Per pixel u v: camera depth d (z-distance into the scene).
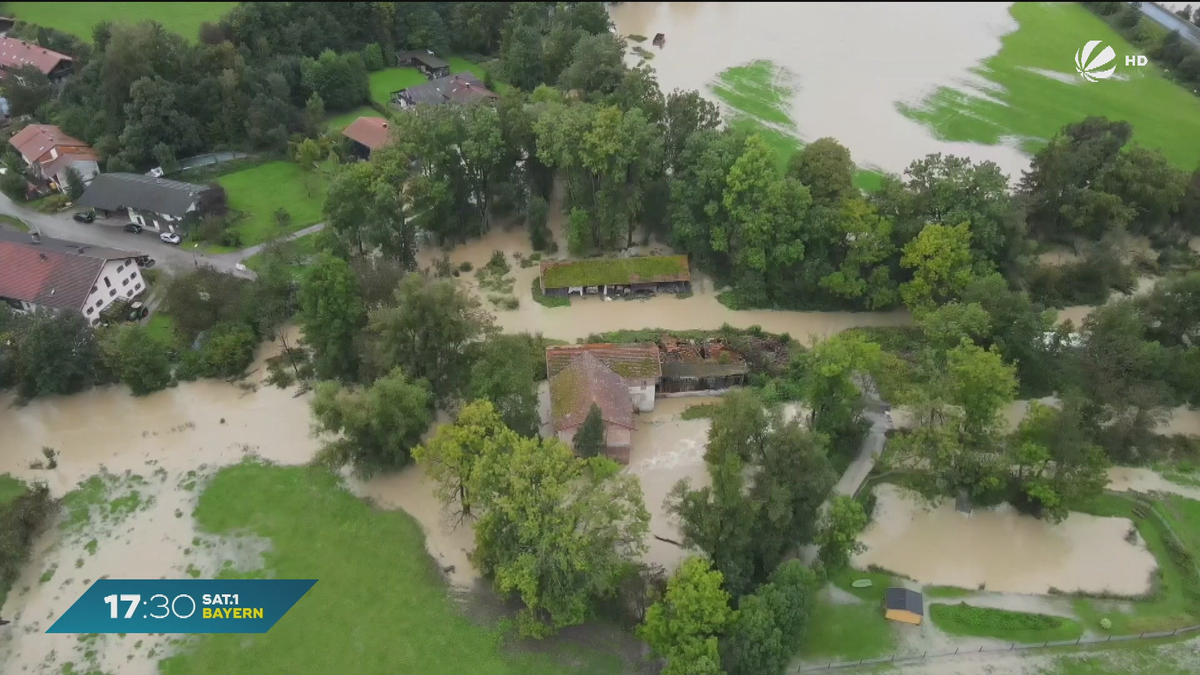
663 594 62.22
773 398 85.25
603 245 110.88
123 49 125.69
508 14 179.38
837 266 99.50
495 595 66.25
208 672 60.22
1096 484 68.31
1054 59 174.88
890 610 63.16
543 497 59.06
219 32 146.25
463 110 109.50
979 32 192.62
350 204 97.75
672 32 194.50
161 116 127.88
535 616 63.78
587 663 60.50
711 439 72.00
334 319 84.00
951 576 67.88
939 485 71.31
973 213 93.00
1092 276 101.81
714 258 105.75
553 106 107.38
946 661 60.81
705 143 100.50
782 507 59.44
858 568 68.44
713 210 98.50
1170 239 110.75
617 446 78.00
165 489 76.25
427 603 65.50
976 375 68.25
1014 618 63.88
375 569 68.50
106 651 61.66
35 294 92.44
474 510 72.75
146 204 112.31
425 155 103.69
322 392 73.56
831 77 167.50
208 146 135.00
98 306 94.25
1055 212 110.69
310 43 156.75
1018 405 84.75
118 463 79.12
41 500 72.75
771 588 56.75
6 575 66.38
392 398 72.69
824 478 61.28
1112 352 79.19
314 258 105.81
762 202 94.69
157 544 70.62
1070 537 71.31
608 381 79.88
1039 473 70.69
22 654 61.38
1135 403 75.50
